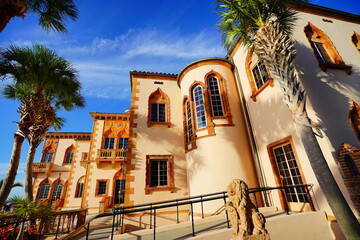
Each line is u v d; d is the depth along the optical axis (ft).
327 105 19.58
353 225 11.27
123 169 48.47
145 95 36.63
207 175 24.57
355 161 15.47
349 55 26.20
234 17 19.13
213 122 27.55
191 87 31.73
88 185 46.98
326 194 12.57
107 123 55.42
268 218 15.17
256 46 17.69
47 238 20.35
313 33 27.02
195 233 14.07
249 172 24.97
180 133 34.91
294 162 20.16
